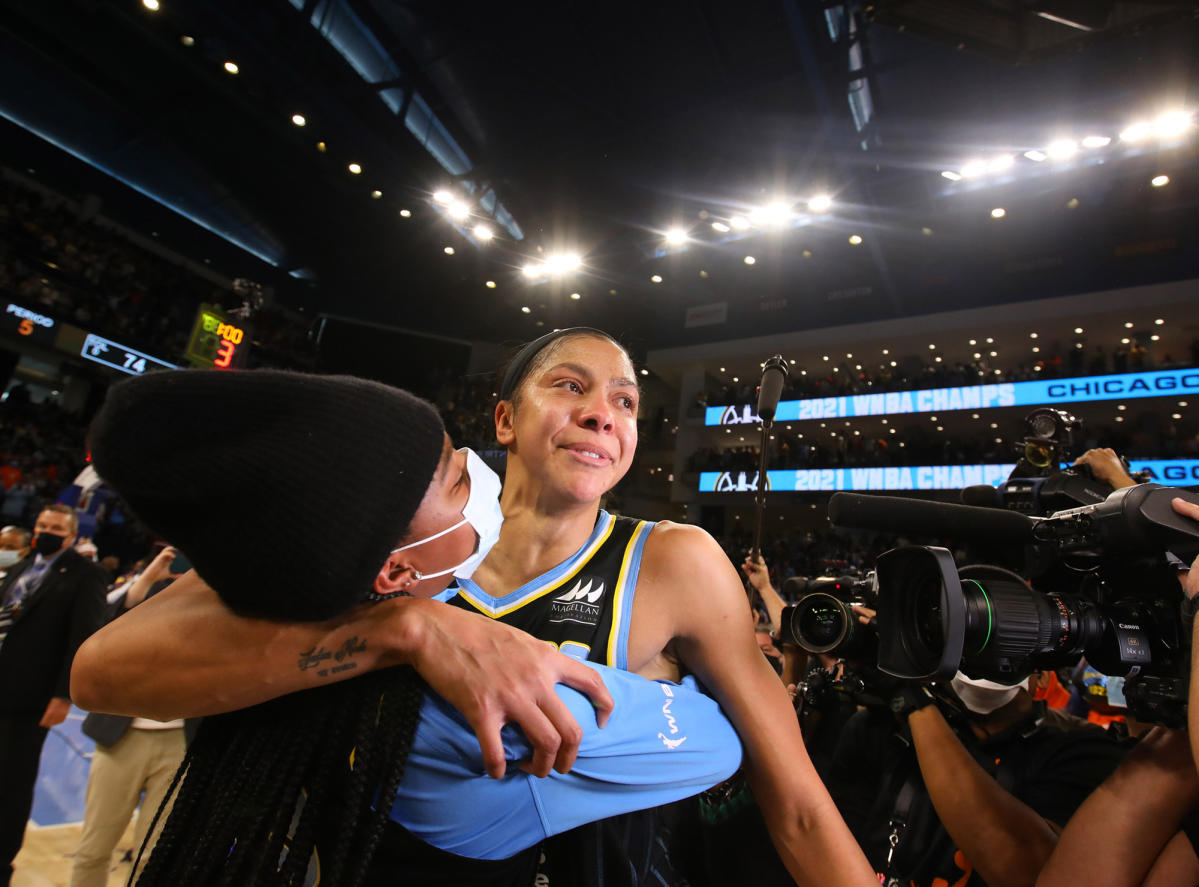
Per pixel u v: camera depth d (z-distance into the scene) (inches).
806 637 47.4
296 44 460.1
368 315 791.7
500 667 24.2
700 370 751.7
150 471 20.5
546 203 624.7
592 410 35.3
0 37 499.2
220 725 27.9
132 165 632.4
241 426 21.2
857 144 503.2
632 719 27.8
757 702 32.9
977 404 579.5
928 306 615.5
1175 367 504.4
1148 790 31.8
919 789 53.9
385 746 24.9
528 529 35.4
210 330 349.1
